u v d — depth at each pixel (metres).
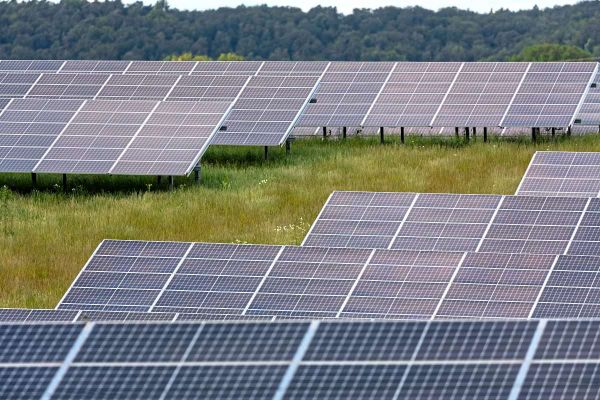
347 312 89.12
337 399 53.25
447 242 108.50
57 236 124.62
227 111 162.12
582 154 133.62
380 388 53.47
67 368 55.50
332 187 144.75
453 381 53.62
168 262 96.31
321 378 54.06
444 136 192.50
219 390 53.94
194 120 160.50
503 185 143.62
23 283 108.94
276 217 130.75
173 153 152.50
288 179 152.00
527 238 106.50
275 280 93.25
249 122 178.50
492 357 54.34
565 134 187.38
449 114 186.38
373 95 194.75
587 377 53.22
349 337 55.50
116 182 156.00
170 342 55.97
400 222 112.25
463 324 55.75
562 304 87.00
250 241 121.62
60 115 165.50
